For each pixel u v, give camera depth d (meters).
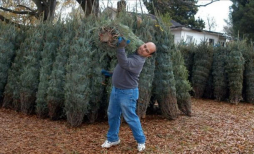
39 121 5.59
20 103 6.30
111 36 3.47
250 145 4.44
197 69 9.80
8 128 5.03
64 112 5.59
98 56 5.21
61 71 5.41
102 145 4.15
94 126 5.28
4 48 6.55
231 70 8.95
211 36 25.25
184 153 4.00
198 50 9.86
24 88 5.97
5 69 6.60
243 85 9.52
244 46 9.49
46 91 5.61
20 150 3.97
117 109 3.99
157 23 5.69
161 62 5.59
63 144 4.26
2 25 7.12
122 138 4.57
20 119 5.71
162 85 5.61
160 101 5.75
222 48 9.34
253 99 9.12
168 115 5.74
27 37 6.50
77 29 5.45
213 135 4.89
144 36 5.34
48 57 5.73
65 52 5.49
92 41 5.19
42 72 5.67
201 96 10.02
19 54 6.41
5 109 6.55
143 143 4.02
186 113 6.32
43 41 6.02
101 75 5.20
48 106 5.54
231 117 6.58
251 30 25.61
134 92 3.86
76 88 4.98
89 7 9.77
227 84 9.31
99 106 5.44
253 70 9.16
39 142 4.33
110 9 5.89
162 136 4.72
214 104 8.77
